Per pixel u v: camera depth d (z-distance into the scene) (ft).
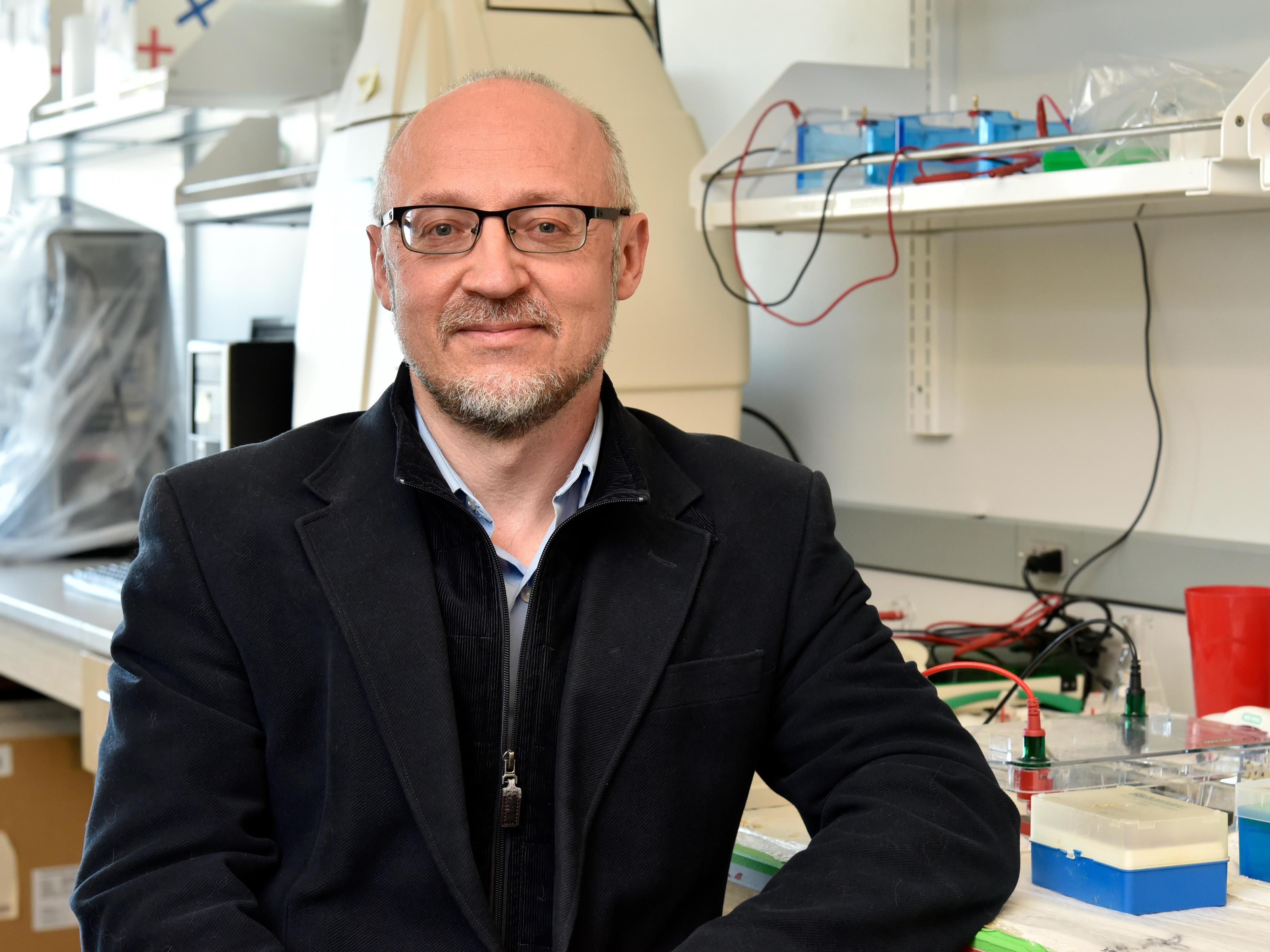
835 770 3.73
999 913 3.32
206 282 10.80
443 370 3.73
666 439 4.23
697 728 3.72
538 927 3.54
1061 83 6.15
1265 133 4.33
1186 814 3.37
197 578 3.60
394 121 5.95
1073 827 3.44
